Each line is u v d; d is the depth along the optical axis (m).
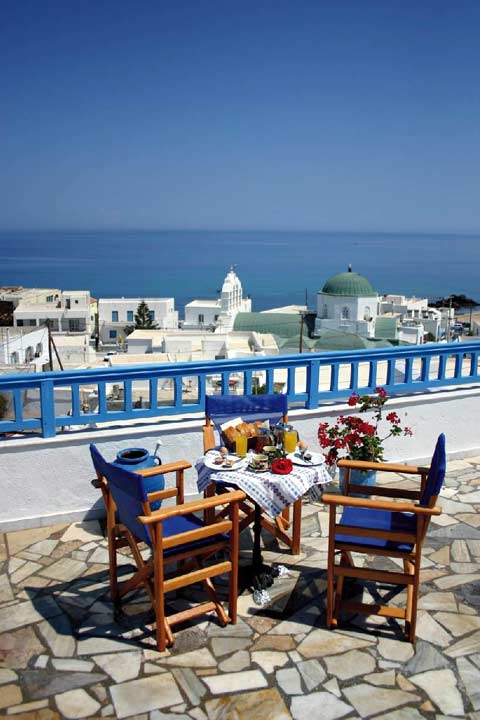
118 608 4.61
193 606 4.64
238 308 72.06
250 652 4.09
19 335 41.38
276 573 5.06
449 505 6.32
